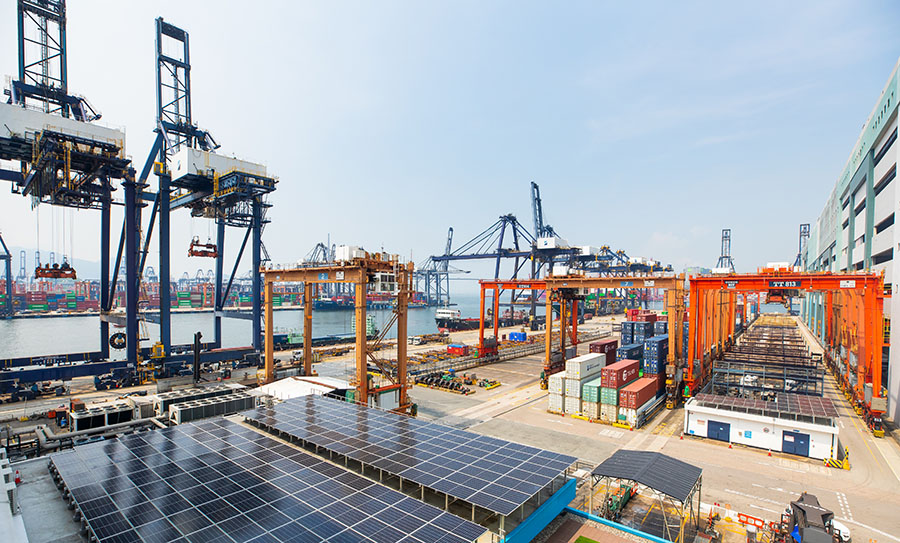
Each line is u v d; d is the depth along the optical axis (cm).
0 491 2014
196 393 4872
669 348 6725
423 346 13400
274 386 5625
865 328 5959
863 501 3684
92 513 2295
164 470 2842
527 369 9681
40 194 7075
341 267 5272
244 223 9838
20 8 6919
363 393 5059
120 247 8800
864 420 5959
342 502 2470
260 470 2870
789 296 9469
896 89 6038
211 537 2092
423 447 3184
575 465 4338
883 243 6806
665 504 3522
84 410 4403
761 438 4906
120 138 7156
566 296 9019
